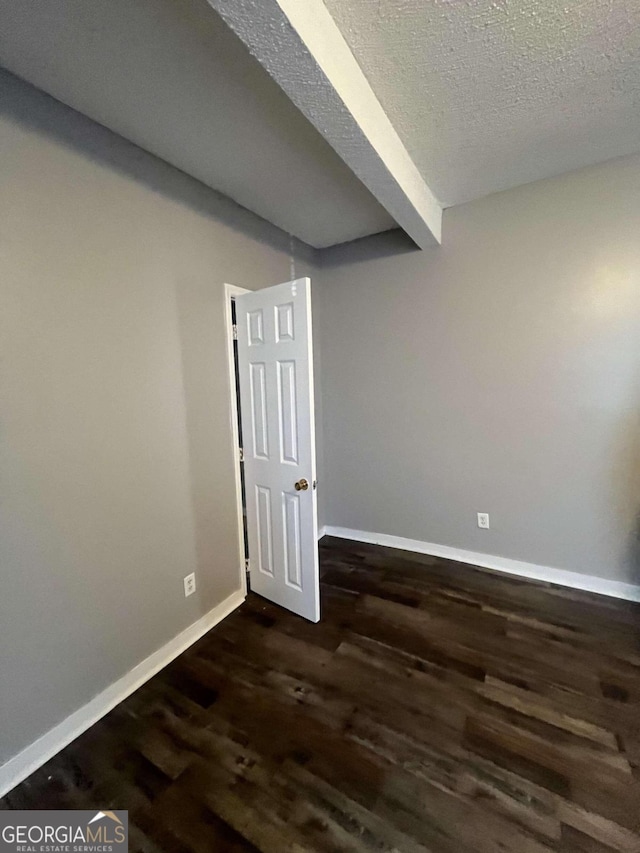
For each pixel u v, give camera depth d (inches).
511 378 99.7
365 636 80.9
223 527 91.0
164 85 54.1
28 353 54.2
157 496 74.6
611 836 44.2
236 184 83.1
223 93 55.9
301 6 39.6
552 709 61.6
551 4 44.3
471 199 97.6
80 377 60.9
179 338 78.4
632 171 80.8
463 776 51.4
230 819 47.5
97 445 63.7
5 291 51.5
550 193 89.2
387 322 116.3
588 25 47.1
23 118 52.7
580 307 89.6
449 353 107.3
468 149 74.8
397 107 61.8
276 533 91.7
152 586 73.9
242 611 92.1
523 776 51.2
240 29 38.6
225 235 89.3
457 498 111.7
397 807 48.0
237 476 95.0
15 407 52.9
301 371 81.0
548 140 73.0
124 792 51.1
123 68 50.8
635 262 83.1
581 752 54.3
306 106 50.2
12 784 52.8
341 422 130.0
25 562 54.5
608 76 55.8
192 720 62.1
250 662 74.7
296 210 96.4
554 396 95.0
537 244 92.3
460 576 104.4
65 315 58.6
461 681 67.9
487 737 57.1
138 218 69.3
